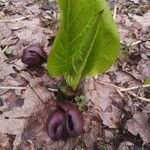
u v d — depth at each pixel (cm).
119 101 40
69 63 34
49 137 35
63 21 29
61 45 31
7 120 36
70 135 32
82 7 29
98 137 36
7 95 39
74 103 38
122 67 45
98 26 28
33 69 42
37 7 55
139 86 42
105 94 41
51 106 38
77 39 31
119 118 38
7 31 48
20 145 34
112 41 32
